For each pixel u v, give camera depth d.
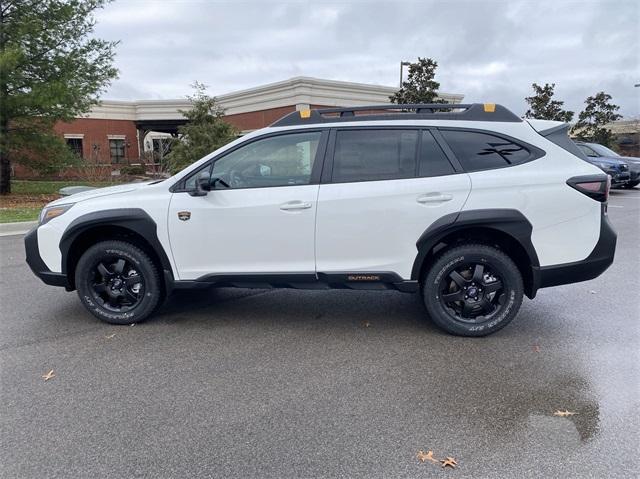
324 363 3.85
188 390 3.42
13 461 2.66
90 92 17.33
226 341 4.31
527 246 4.12
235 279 4.46
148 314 4.69
